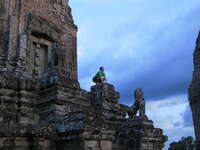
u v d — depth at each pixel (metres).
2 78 16.66
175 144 79.75
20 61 19.09
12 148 12.77
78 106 17.59
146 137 17.66
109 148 13.21
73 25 26.36
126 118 21.73
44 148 13.23
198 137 21.25
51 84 17.17
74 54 25.53
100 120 13.60
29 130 13.38
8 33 19.41
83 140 12.25
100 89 21.81
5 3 20.17
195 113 21.98
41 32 22.11
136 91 19.77
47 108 16.67
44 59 22.77
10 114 16.02
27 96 17.14
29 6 21.81
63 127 13.52
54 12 24.31
